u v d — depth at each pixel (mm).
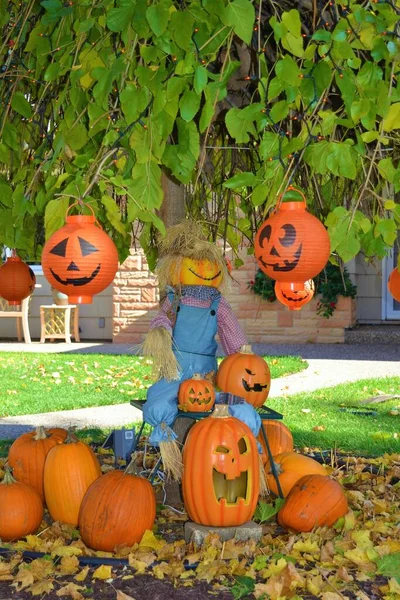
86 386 10891
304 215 3318
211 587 3652
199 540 4113
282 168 3521
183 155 3512
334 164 3396
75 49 3783
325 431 7539
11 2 4578
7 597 3578
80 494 4441
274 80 3309
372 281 17453
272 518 4688
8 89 4504
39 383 11141
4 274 4902
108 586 3672
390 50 3301
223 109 4297
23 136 4805
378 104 3305
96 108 3631
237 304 16516
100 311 18234
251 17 3139
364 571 3863
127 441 5598
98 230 3406
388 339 16188
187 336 4523
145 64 3482
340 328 16297
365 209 5129
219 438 4133
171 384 4430
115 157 3824
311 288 4234
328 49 3248
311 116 3424
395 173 3490
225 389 4520
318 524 4316
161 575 3770
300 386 10805
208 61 3562
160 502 5035
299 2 3938
